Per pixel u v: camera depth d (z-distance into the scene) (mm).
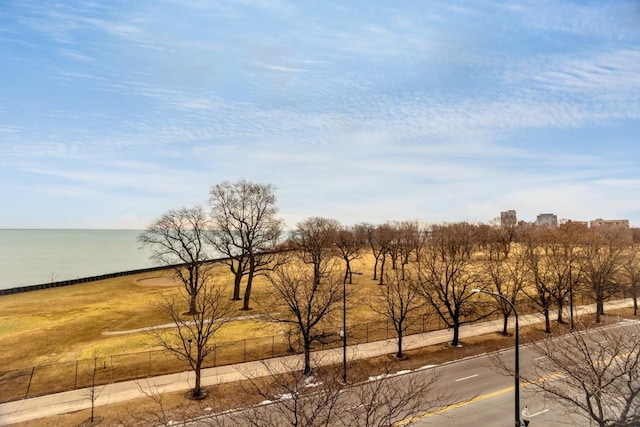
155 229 58594
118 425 20594
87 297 59500
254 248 53406
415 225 93688
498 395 23703
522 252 63938
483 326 41562
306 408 17750
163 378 27219
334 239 75875
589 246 52344
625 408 13523
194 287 43031
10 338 37062
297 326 33531
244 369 28609
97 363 29812
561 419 20281
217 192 52375
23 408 22781
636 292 46125
